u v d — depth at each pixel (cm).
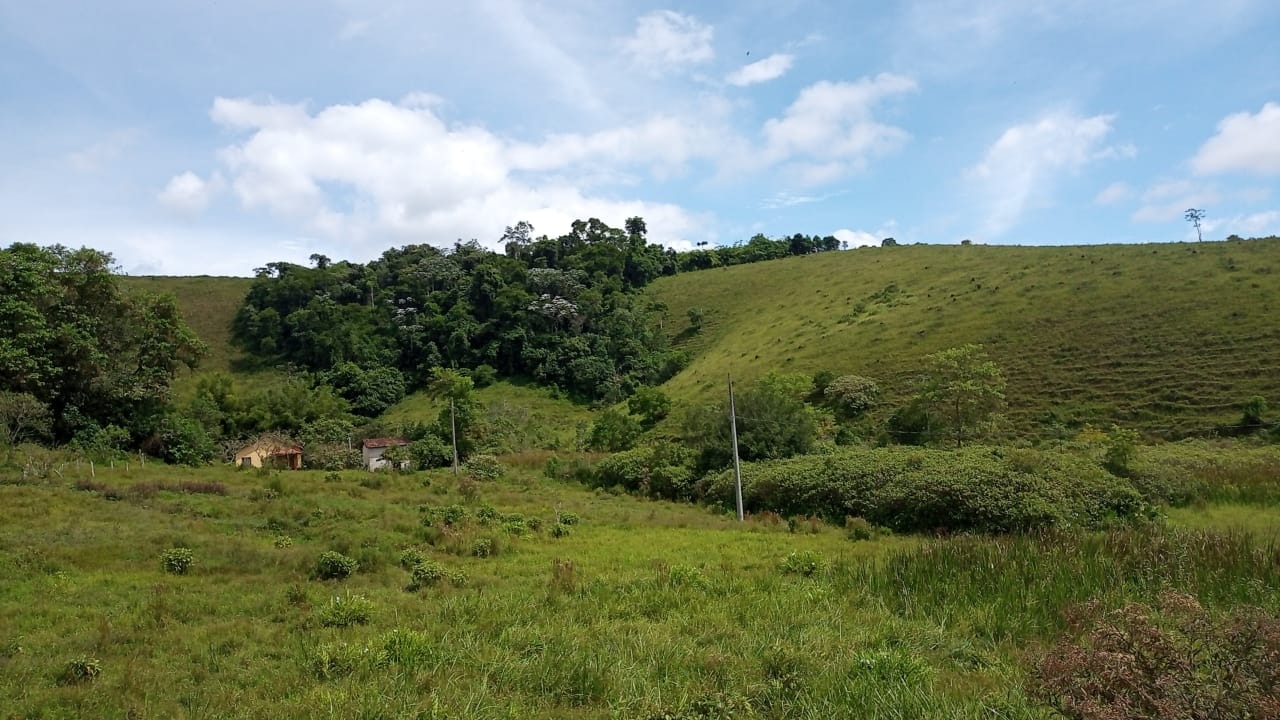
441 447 5238
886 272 9406
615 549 2025
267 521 2261
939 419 4438
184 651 1096
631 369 8919
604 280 10950
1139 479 2552
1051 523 2134
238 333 9912
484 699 784
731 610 1184
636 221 13875
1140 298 5756
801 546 2058
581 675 849
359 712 741
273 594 1437
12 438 3369
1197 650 570
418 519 2419
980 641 997
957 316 6531
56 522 1991
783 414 3897
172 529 2022
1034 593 1148
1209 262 6134
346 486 3344
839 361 6303
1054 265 7325
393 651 955
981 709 715
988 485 2353
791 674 835
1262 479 2547
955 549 1464
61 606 1307
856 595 1259
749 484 3161
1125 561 1302
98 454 3762
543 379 8850
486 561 1852
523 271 10219
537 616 1177
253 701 845
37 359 3750
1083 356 5166
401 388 8644
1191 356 4734
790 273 11044
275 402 6438
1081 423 4441
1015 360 5397
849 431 4644
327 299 9481
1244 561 1252
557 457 5066
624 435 5481
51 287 3988
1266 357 4453
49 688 929
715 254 13500
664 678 855
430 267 10506
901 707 731
